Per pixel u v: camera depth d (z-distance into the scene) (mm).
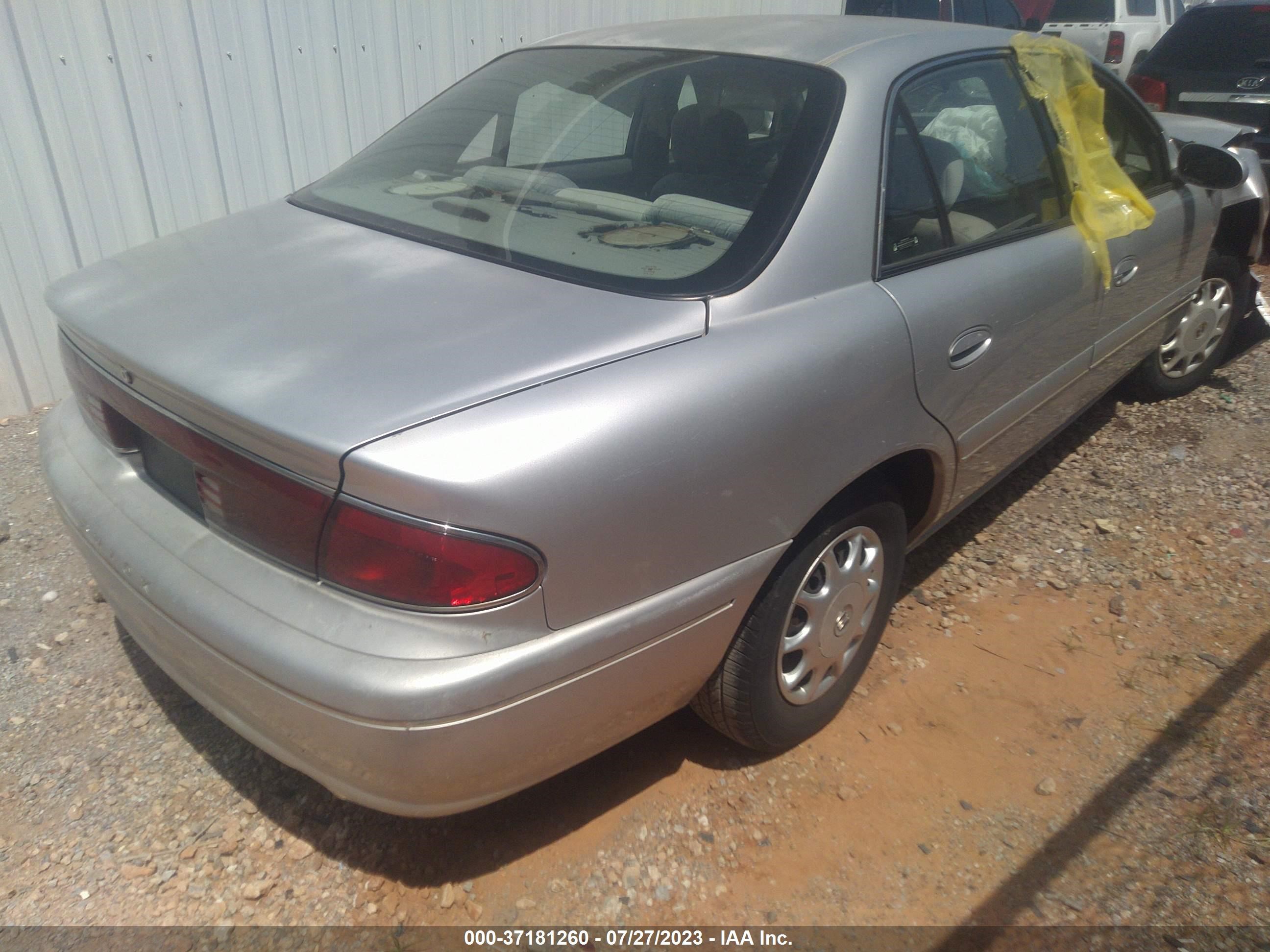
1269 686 2801
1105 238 3090
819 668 2467
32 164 4078
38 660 2785
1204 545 3482
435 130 2883
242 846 2230
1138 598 3199
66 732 2535
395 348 1824
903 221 2402
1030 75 2963
